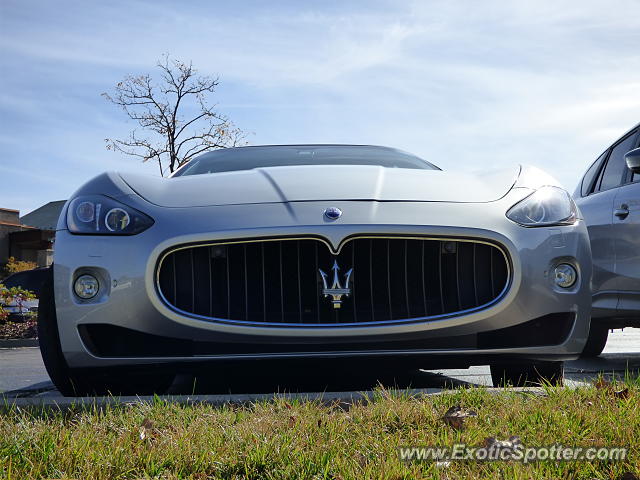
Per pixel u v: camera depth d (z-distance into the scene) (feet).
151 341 9.62
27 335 35.76
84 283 9.52
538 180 10.93
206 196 10.11
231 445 6.44
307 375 13.89
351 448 6.35
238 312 9.52
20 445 6.30
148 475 5.78
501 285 9.78
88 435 6.66
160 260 9.45
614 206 16.14
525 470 5.74
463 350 9.71
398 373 14.25
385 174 10.98
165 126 75.56
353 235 9.45
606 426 6.79
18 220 104.58
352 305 9.57
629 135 16.71
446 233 9.58
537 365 10.76
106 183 10.37
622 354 18.95
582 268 10.14
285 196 9.98
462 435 6.63
